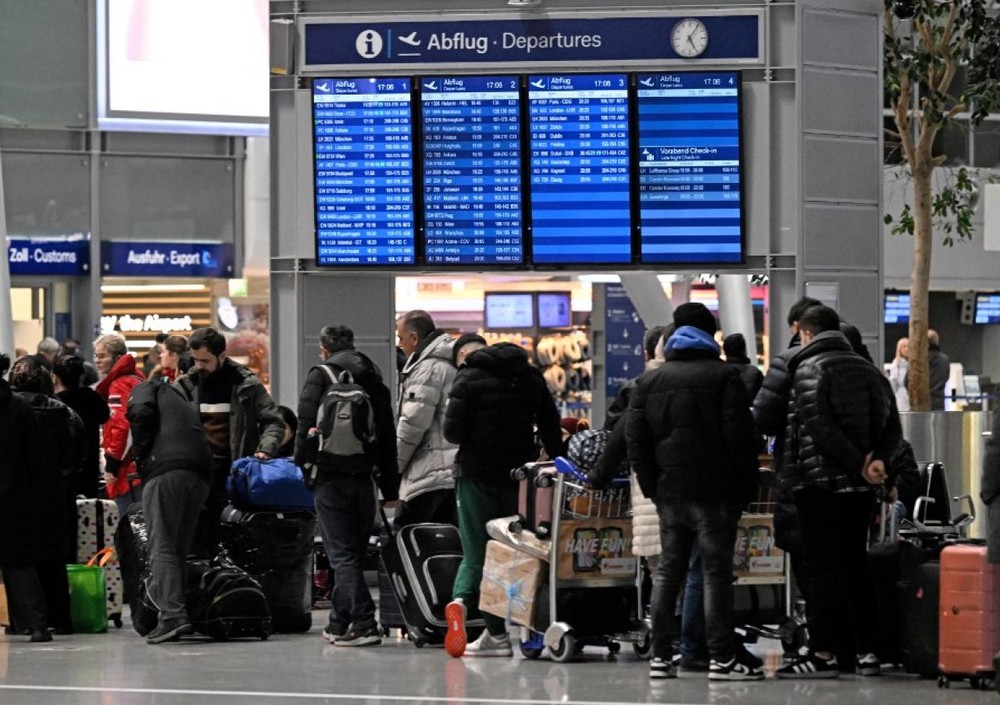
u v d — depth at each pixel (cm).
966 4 3594
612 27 2539
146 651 2000
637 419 1722
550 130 2547
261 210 4503
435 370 2089
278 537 2192
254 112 4472
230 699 1591
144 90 4394
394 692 1633
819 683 1705
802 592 1770
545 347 4628
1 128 4303
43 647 2053
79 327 4381
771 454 1909
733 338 1961
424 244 2570
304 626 2217
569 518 1855
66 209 4353
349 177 2578
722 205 2542
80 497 2420
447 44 2562
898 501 1988
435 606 1998
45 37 4331
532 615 1877
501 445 1920
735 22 2544
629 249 2542
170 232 4434
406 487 2097
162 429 2070
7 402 2131
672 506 1705
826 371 1708
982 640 1648
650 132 2538
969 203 3991
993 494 1584
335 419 1978
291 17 2602
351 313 2666
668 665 1727
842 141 2570
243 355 4488
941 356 4238
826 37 2555
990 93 3525
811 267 2548
